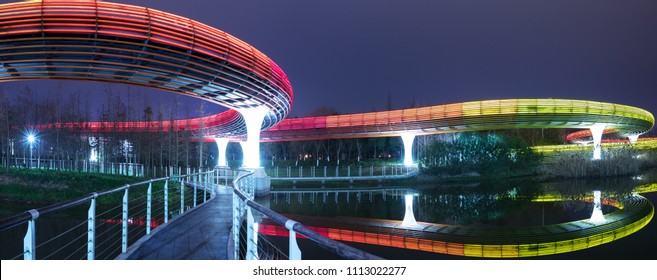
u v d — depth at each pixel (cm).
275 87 2559
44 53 1658
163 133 4297
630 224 1930
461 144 4225
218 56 1927
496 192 3191
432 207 2517
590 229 1842
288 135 5284
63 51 1658
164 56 1762
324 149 6391
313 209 2442
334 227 1950
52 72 1844
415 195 3106
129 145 4600
